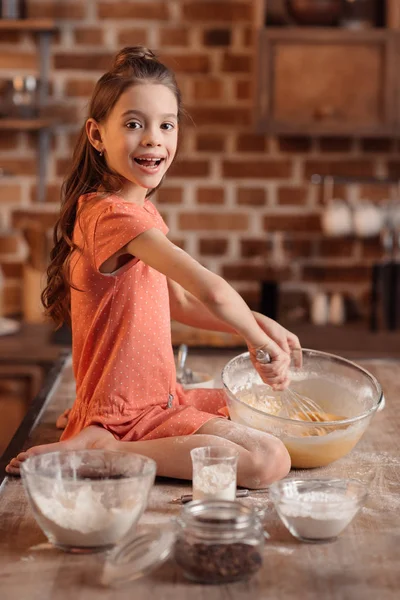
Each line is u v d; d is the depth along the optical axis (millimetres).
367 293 3873
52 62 3758
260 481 1529
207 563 1162
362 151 3832
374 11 3566
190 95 3789
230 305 1538
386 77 3438
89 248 1664
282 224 3865
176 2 3736
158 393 1725
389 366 2424
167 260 1562
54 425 1864
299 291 3883
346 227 3666
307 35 3428
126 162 1693
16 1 3686
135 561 1194
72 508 1252
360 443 1799
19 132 3809
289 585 1169
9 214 3838
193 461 1412
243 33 3748
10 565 1228
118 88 1687
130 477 1318
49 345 3355
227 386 1690
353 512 1304
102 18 3746
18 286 3887
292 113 3471
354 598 1134
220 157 3830
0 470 1598
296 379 1879
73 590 1152
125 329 1697
